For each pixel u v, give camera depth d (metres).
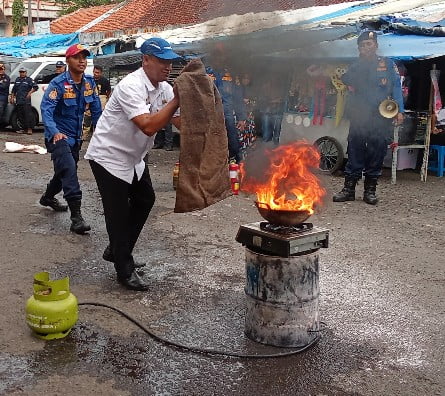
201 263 5.33
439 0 11.68
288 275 3.62
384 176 9.93
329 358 3.61
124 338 3.81
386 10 11.22
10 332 3.83
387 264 5.38
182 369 3.44
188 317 4.16
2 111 15.80
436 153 10.11
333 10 11.54
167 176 9.80
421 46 9.05
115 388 3.21
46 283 3.75
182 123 3.64
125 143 4.31
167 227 6.54
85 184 9.09
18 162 10.98
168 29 17.02
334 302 4.48
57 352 3.59
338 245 5.94
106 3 34.41
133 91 4.00
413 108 9.88
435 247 5.95
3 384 3.21
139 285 4.60
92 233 6.24
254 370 3.44
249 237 3.68
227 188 3.87
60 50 21.11
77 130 6.37
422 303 4.49
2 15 36.34
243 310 4.30
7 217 6.80
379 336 3.92
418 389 3.29
